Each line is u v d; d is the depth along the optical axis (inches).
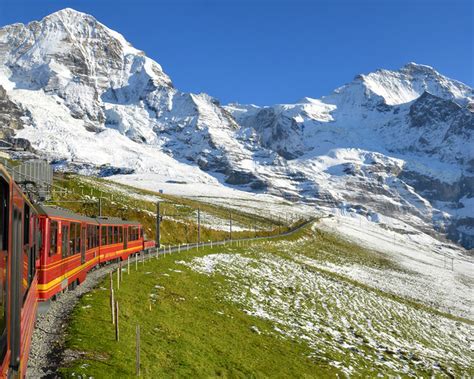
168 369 740.7
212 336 1015.6
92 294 1047.0
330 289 2224.4
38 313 824.9
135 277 1398.9
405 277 4315.9
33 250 595.5
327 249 4931.1
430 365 1393.9
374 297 2357.3
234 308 1379.2
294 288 1994.3
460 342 2000.5
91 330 783.1
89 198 3590.1
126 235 1879.9
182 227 3673.7
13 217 352.8
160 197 6225.4
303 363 1066.1
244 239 3860.7
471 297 3924.7
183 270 1737.2
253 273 2101.4
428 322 2187.5
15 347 362.6
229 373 839.7
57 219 912.9
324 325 1524.4
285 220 7869.1
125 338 789.2
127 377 645.3
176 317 1058.1
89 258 1283.2
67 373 600.7
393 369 1250.6
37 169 1744.6
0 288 299.9
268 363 982.4
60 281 944.9
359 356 1275.8
